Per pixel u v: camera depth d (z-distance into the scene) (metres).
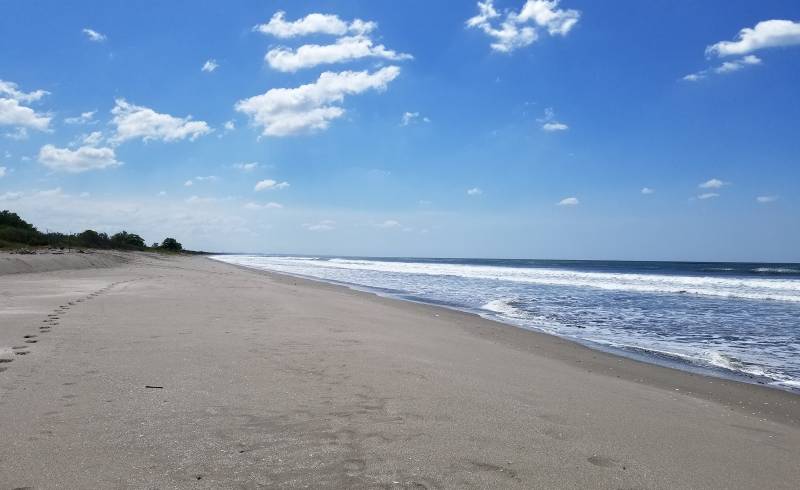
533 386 6.89
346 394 5.74
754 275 45.00
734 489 3.91
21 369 6.22
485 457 4.18
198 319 10.85
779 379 8.47
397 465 3.90
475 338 11.38
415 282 33.59
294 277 34.91
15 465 3.62
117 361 6.82
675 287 29.08
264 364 6.99
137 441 4.13
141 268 32.47
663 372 8.81
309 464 3.83
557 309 18.50
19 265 23.27
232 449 4.04
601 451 4.51
